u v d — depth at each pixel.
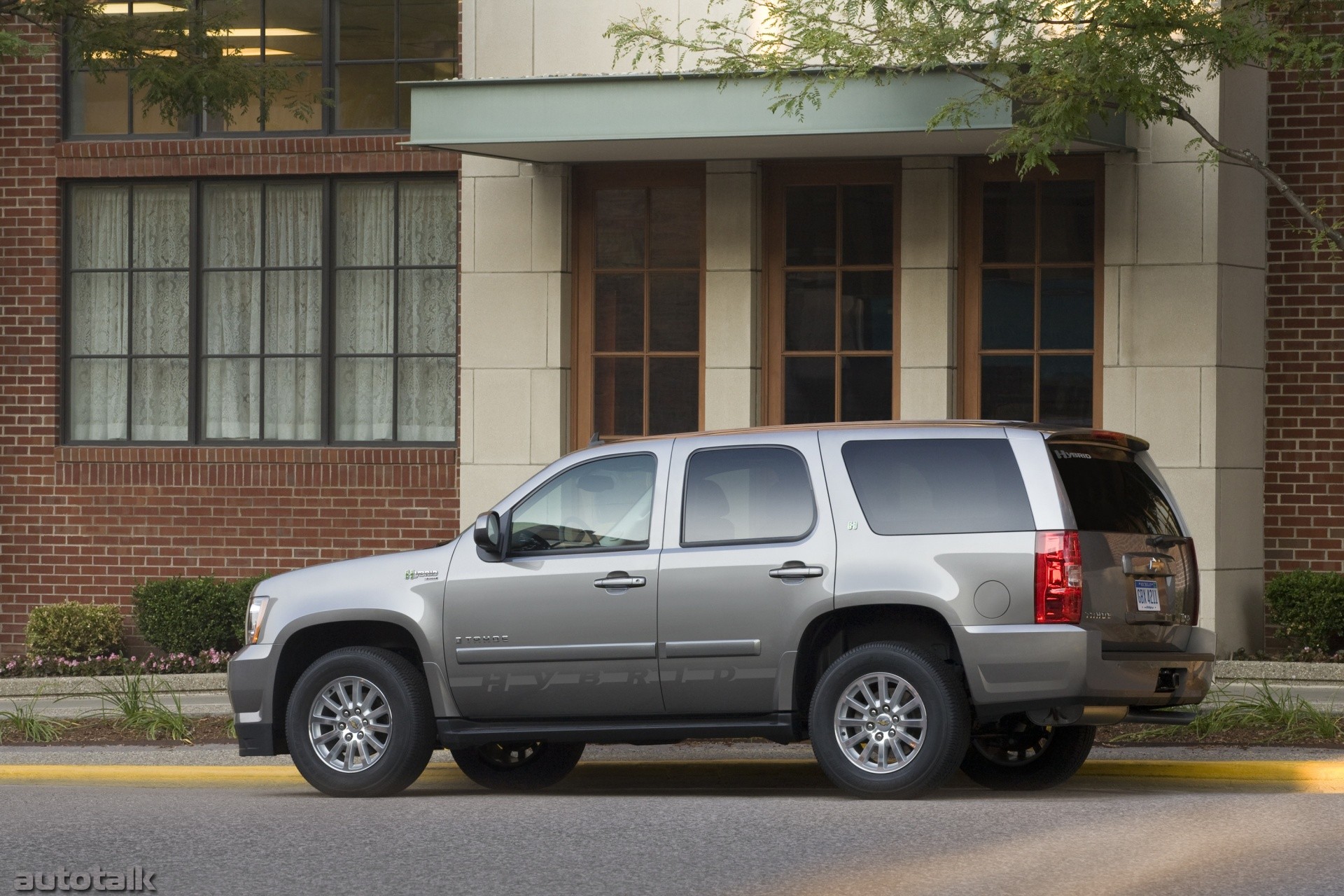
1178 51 16.78
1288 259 22.02
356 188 24.69
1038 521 12.72
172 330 25.19
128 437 25.28
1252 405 21.84
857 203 22.77
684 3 22.62
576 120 21.19
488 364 23.62
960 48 17.78
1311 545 21.91
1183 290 21.34
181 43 21.86
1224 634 21.27
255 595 14.65
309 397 24.86
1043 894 9.57
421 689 14.07
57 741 17.88
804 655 13.29
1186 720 13.13
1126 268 21.59
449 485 23.94
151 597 23.62
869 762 12.98
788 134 20.47
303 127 24.64
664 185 23.34
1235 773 14.57
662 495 13.73
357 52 24.50
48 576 24.92
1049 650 12.52
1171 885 9.79
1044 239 22.17
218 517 24.50
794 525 13.35
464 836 11.79
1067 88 16.75
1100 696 12.61
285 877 10.45
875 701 12.98
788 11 18.50
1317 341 21.89
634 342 23.50
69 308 25.36
